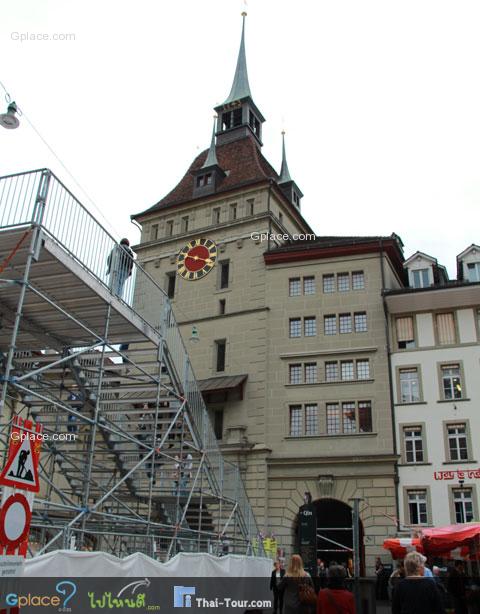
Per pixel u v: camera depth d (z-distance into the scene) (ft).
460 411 104.37
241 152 155.12
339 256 121.80
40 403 55.77
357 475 105.29
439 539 64.69
